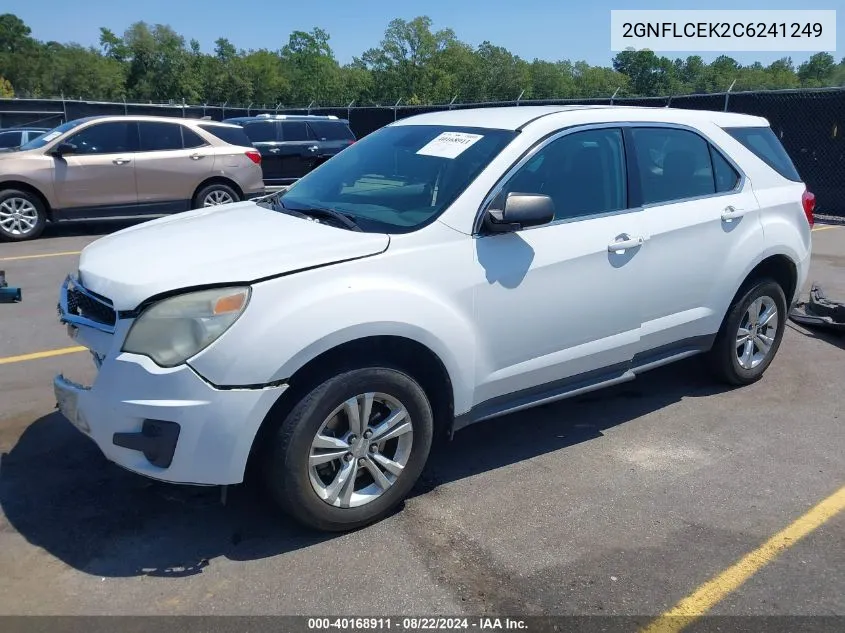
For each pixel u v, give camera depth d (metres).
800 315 6.59
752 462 3.99
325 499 3.13
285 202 4.10
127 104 25.89
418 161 3.90
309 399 2.99
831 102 12.71
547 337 3.74
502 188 3.58
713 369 5.00
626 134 4.15
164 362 2.84
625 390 5.04
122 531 3.25
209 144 11.27
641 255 4.05
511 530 3.32
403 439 3.33
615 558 3.12
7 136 15.41
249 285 2.90
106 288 3.04
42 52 79.06
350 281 3.07
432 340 3.24
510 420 4.54
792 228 4.95
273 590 2.88
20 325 6.18
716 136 4.66
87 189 10.46
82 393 3.07
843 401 4.86
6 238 10.30
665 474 3.85
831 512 3.49
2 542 3.15
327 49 81.12
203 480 2.90
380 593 2.87
